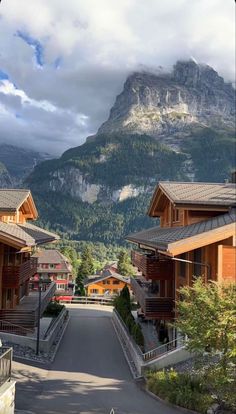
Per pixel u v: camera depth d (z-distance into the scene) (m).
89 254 100.56
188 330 15.64
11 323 25.77
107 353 26.17
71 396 17.45
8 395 12.74
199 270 23.31
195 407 15.87
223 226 20.08
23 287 35.34
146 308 25.64
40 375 20.42
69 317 42.31
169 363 20.98
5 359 13.02
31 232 31.52
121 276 94.12
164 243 21.02
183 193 27.33
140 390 18.92
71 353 25.75
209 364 15.96
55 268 90.19
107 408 16.17
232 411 15.61
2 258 26.48
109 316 43.94
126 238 39.91
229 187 29.53
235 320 14.91
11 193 32.25
